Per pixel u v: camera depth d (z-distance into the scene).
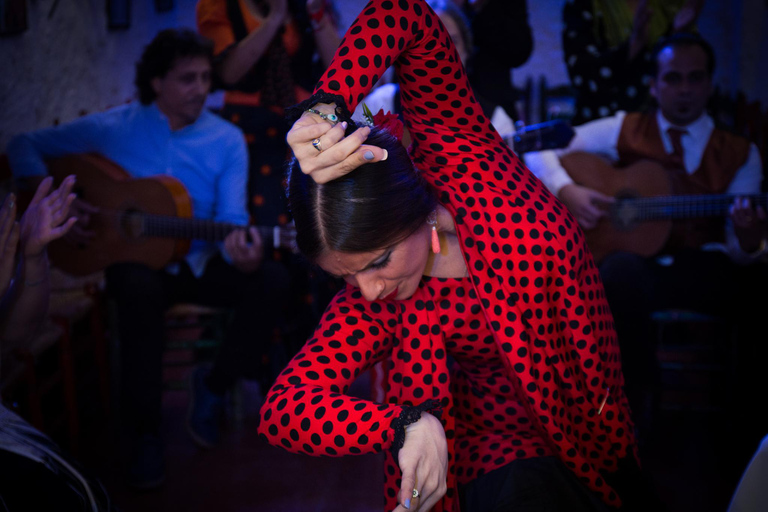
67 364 2.50
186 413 3.07
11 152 2.72
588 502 1.15
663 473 2.46
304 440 0.96
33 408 2.13
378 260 0.97
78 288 2.99
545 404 1.10
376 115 1.05
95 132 2.80
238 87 3.00
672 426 2.83
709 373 2.93
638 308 2.54
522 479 1.13
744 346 2.71
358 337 1.09
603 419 1.16
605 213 2.75
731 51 4.88
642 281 2.55
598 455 1.19
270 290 2.70
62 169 2.71
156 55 2.73
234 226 2.72
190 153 2.84
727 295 2.67
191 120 2.83
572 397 1.15
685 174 2.83
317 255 0.97
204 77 2.77
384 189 0.93
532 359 1.11
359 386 3.26
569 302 1.10
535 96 4.62
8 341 1.48
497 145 1.13
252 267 2.70
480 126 1.12
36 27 3.37
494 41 3.11
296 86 3.02
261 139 3.00
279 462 2.60
